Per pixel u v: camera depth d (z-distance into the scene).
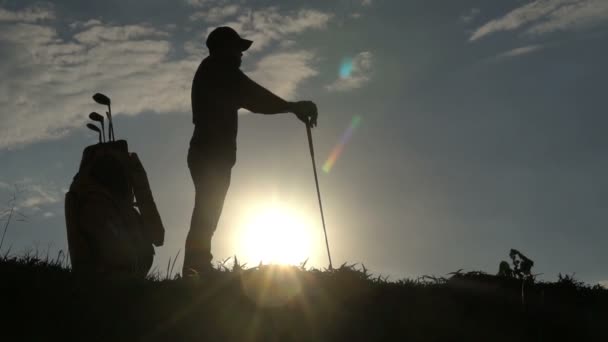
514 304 5.88
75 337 4.54
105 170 6.57
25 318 4.66
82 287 5.11
